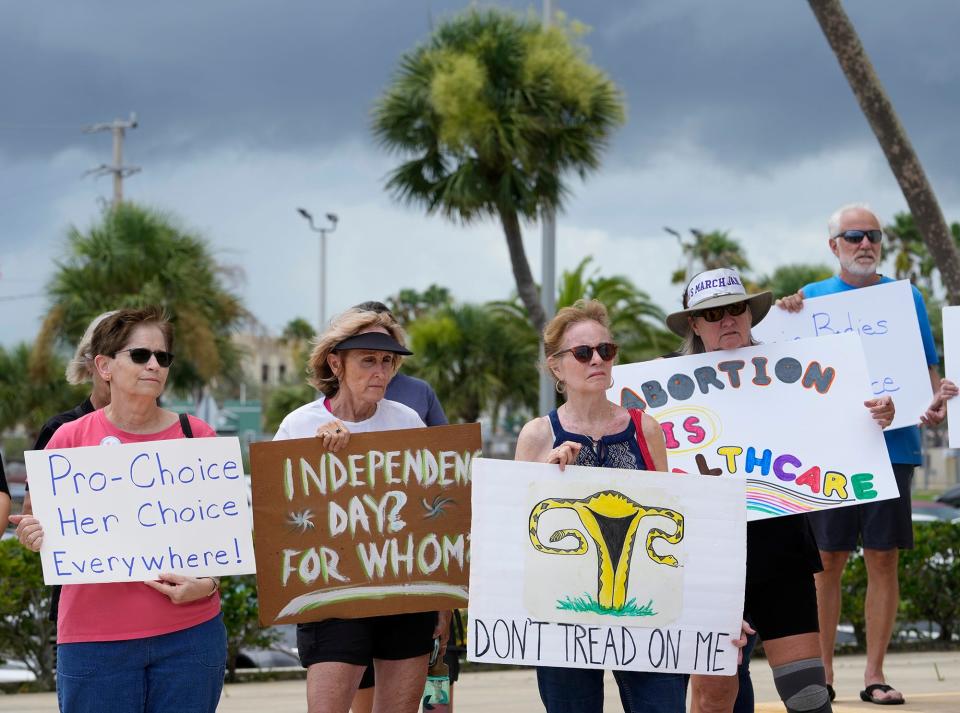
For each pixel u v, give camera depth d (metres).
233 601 8.91
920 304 6.18
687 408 5.06
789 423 4.96
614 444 4.25
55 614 4.59
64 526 4.05
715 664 4.14
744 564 4.17
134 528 4.07
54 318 26.00
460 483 4.61
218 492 4.14
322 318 44.19
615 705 7.07
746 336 5.08
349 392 4.70
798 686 4.51
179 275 26.08
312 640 4.52
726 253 58.34
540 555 4.13
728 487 4.19
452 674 5.75
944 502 23.69
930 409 5.84
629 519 4.16
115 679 3.95
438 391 28.98
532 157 18.36
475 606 4.11
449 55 18.31
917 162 8.95
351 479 4.58
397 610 4.53
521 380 29.59
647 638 4.13
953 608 10.12
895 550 6.33
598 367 4.18
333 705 4.38
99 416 4.22
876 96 8.93
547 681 4.21
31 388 35.53
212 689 4.09
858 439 4.89
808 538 4.72
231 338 28.95
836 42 8.96
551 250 19.08
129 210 26.41
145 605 4.00
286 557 4.53
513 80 18.22
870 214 6.16
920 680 7.57
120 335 4.10
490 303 29.64
